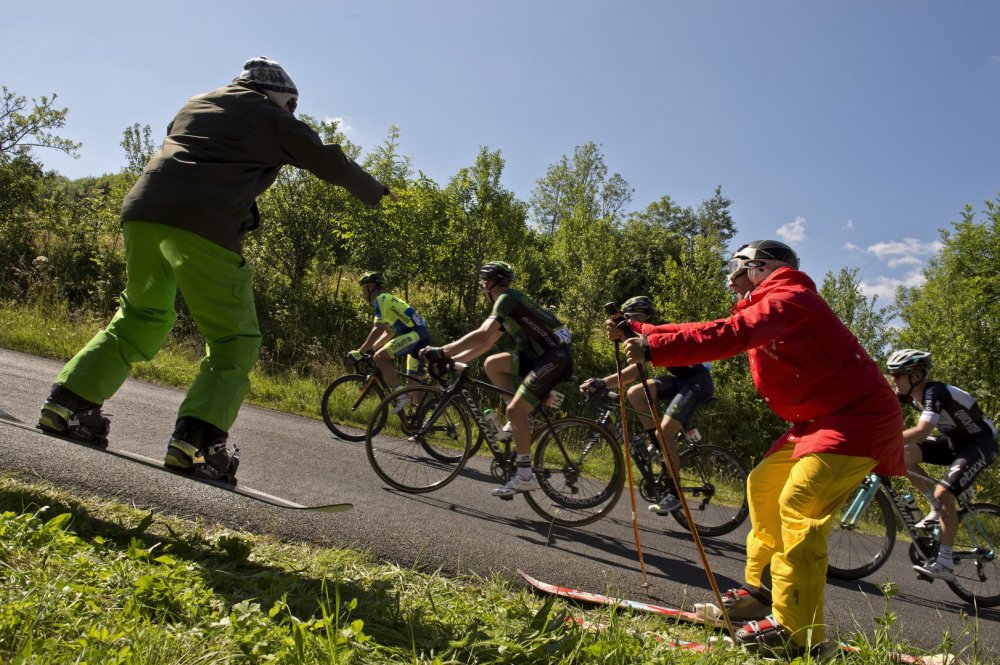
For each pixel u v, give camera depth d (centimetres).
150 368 850
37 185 1456
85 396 295
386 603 261
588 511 534
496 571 360
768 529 325
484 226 1589
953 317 1397
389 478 529
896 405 301
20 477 338
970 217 1448
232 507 365
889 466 301
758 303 293
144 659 181
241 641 202
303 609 247
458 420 561
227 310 302
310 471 522
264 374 1072
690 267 1612
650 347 284
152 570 237
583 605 328
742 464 611
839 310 1678
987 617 484
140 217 290
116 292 1383
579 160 5209
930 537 541
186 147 296
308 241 1538
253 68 320
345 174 324
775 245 325
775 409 319
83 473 363
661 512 590
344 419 791
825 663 270
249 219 313
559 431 539
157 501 349
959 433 555
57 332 975
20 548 237
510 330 539
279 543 331
